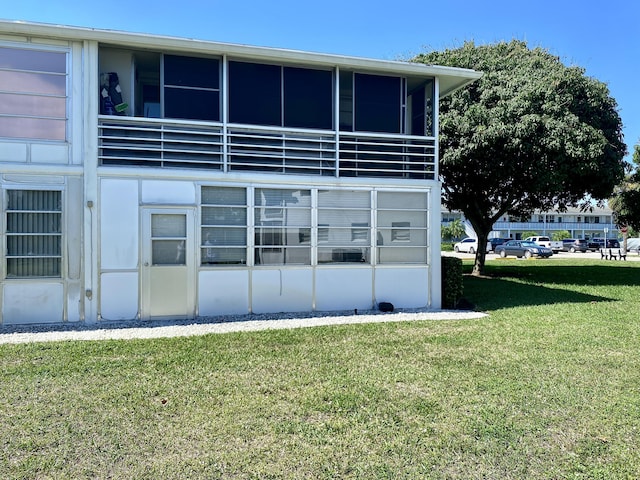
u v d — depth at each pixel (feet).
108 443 11.30
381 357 19.17
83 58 27.20
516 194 53.36
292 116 32.04
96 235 27.14
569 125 43.73
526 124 42.86
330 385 15.57
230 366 17.72
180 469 10.12
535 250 102.94
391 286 32.32
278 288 30.19
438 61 54.24
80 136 27.14
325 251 31.17
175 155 29.45
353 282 31.60
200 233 28.73
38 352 19.57
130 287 27.55
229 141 30.32
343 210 31.55
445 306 33.68
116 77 29.86
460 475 10.01
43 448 11.04
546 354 19.69
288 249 30.42
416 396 14.57
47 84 26.81
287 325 26.18
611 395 14.69
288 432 11.99
